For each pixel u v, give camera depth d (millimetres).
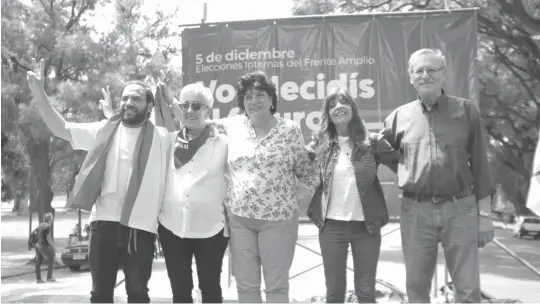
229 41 7367
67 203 4078
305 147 4352
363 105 7191
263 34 7336
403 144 4219
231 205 4203
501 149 24188
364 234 4195
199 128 4320
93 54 20594
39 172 20562
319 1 15031
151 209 4133
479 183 4062
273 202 4125
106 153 4172
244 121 4352
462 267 4043
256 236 4211
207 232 4227
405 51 7156
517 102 22547
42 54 20547
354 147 4277
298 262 15133
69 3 21641
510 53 21250
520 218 30156
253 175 4145
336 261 4223
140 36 22672
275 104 4371
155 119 4430
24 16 21000
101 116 18781
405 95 7137
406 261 4191
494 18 17203
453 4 16000
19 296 8938
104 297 4074
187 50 7426
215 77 7363
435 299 7215
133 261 4070
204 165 4254
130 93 4199
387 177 7039
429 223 4094
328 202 4250
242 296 4176
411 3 15367
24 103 18875
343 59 7227
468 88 7020
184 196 4195
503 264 17719
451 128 4078
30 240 14906
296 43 7297
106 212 4133
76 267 18500
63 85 18469
